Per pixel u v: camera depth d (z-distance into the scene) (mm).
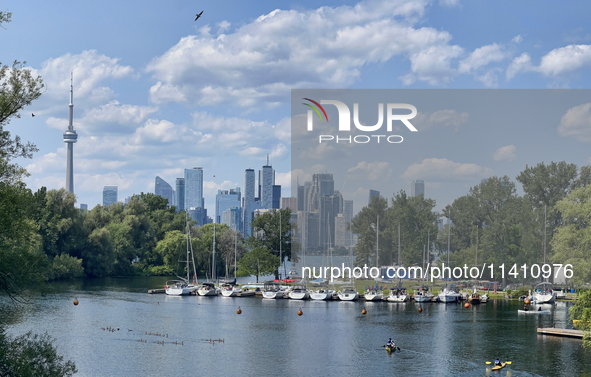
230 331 82625
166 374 58812
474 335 80000
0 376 41844
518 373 59781
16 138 41406
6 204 44750
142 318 93125
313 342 75125
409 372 60312
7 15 38500
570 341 75812
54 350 46188
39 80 40281
